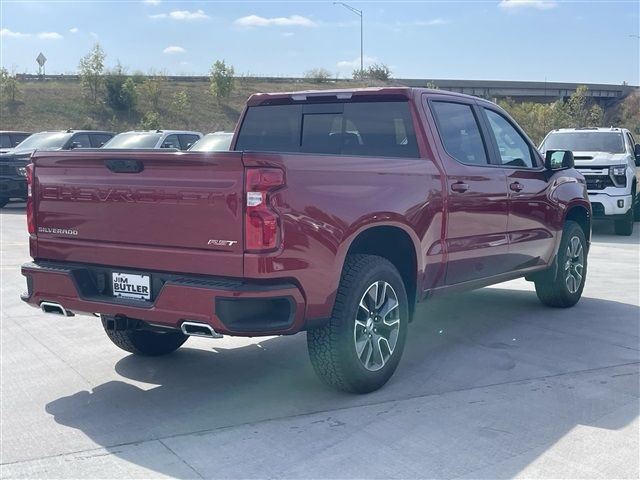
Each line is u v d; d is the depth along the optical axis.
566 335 6.98
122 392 5.46
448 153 6.09
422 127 5.92
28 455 4.35
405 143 5.99
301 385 5.58
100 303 5.00
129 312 4.85
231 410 5.06
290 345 6.74
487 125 6.80
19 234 14.57
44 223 5.40
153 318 4.76
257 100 6.85
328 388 5.49
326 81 65.38
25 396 5.38
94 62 55.47
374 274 5.13
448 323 7.48
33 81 58.44
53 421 4.89
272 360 6.26
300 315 4.68
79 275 5.17
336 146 6.39
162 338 6.29
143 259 4.86
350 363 5.04
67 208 5.23
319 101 6.50
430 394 5.33
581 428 4.69
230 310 4.45
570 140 16.20
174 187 4.68
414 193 5.54
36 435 4.65
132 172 4.87
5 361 6.22
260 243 4.45
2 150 21.53
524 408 5.04
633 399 5.21
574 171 8.29
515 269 7.07
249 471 4.11
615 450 4.36
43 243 5.43
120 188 4.91
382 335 5.34
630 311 7.96
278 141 6.75
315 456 4.29
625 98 92.12
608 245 13.77
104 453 4.37
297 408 5.08
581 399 5.21
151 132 18.14
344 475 4.04
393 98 6.09
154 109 57.25
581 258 8.18
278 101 6.73
